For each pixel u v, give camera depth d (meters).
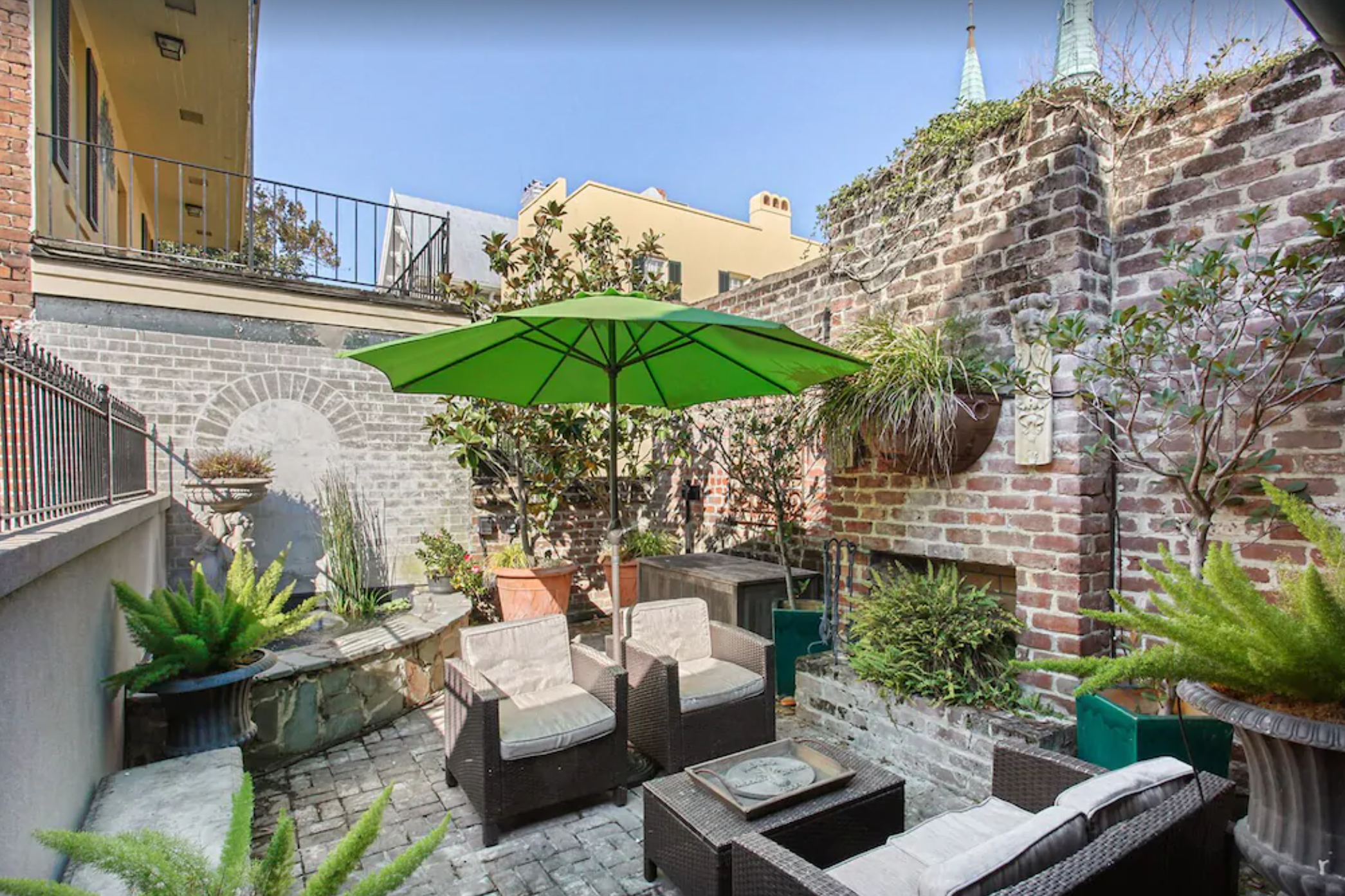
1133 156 3.21
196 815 2.30
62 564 2.16
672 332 3.44
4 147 4.79
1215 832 1.78
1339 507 2.58
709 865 2.08
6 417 2.05
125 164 9.07
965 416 3.32
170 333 5.29
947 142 3.69
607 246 6.20
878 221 4.11
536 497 6.41
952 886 1.35
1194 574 2.64
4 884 1.36
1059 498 3.16
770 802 2.18
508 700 3.28
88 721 2.53
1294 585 1.99
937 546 3.68
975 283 3.55
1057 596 3.16
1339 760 1.69
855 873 1.80
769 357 3.38
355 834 1.64
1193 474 2.62
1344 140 2.60
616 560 3.69
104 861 1.46
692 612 3.91
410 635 4.41
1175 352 2.98
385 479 6.10
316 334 5.83
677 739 3.21
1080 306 3.10
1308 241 2.68
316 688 3.77
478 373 3.71
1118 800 1.69
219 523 4.95
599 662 3.29
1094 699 2.76
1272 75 2.79
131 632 2.96
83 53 6.42
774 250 13.73
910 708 3.38
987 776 3.02
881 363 3.58
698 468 6.66
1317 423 2.65
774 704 3.54
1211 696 1.91
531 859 2.71
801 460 5.40
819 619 4.39
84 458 2.92
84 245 5.14
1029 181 3.31
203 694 2.98
